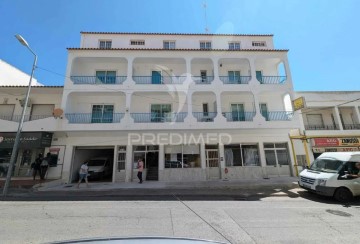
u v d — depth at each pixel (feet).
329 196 30.14
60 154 49.80
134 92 51.85
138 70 57.82
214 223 18.97
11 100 54.54
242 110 57.36
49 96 55.06
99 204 26.61
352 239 15.44
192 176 50.85
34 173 45.85
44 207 24.89
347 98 59.52
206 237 15.66
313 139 54.49
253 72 54.29
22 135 46.57
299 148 54.90
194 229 17.35
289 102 56.85
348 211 23.45
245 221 19.63
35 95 54.85
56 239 14.97
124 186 42.06
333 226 18.30
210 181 48.47
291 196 32.89
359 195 28.73
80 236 15.55
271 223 19.06
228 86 52.90
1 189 38.37
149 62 57.31
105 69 57.26
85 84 50.72
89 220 19.62
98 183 46.88
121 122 48.67
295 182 43.93
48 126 47.19
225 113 55.21
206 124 49.70
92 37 61.41
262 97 58.23
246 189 38.99
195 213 22.35
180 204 26.81
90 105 54.80
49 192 36.96
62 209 23.89
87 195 33.99
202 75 59.26
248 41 64.54
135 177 51.34
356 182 28.91
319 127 59.36
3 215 21.35
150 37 62.85
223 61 57.52
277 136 54.90
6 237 15.31
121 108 55.11
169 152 52.75
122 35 62.23
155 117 54.49
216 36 64.23
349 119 60.80
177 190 38.27
